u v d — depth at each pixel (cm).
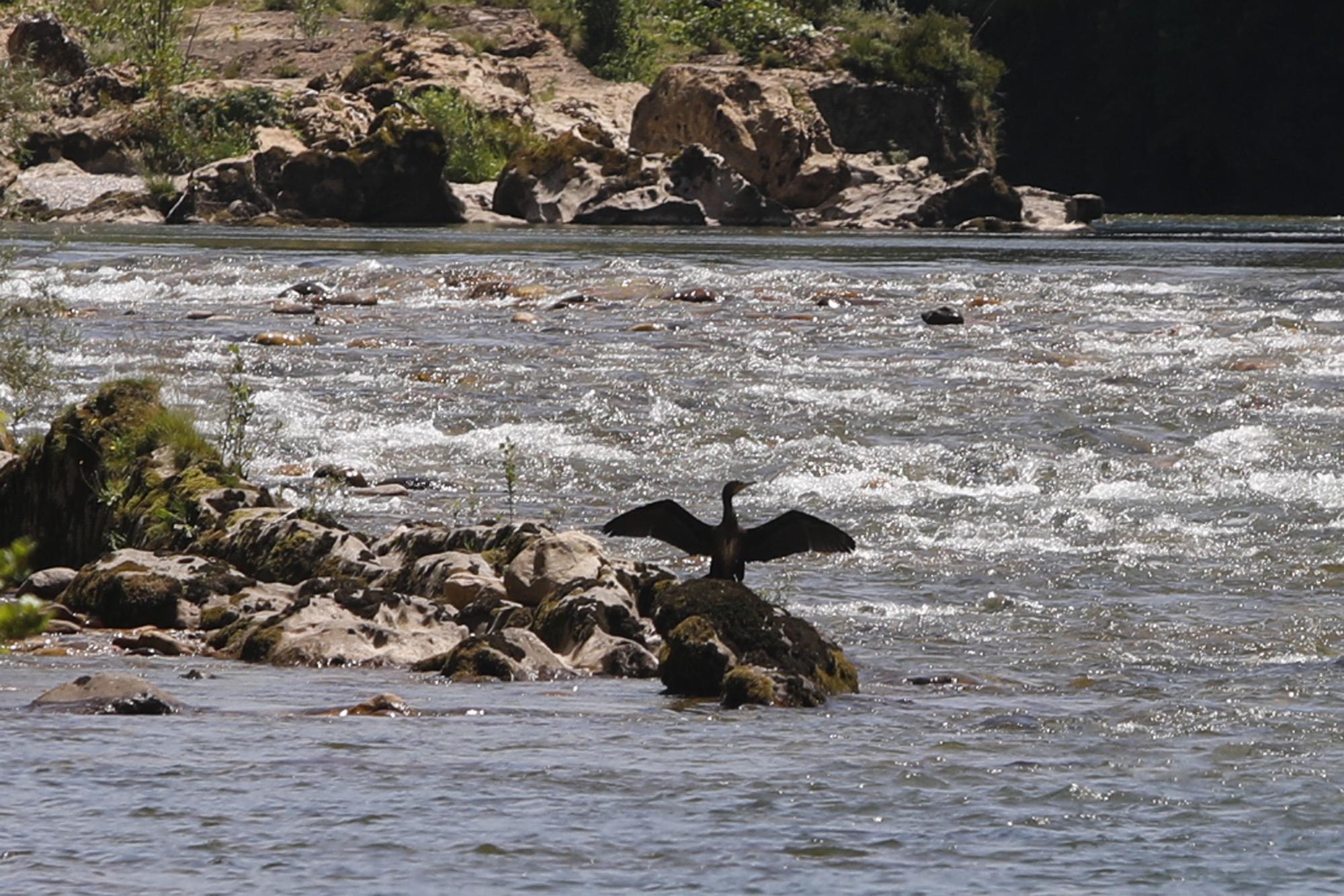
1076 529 4441
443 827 1919
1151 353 7212
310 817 1944
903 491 4900
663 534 2869
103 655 3130
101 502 4000
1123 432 5578
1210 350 7294
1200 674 3009
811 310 8581
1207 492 4872
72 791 2019
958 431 5616
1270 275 9888
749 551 2875
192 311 8450
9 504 4134
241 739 2328
